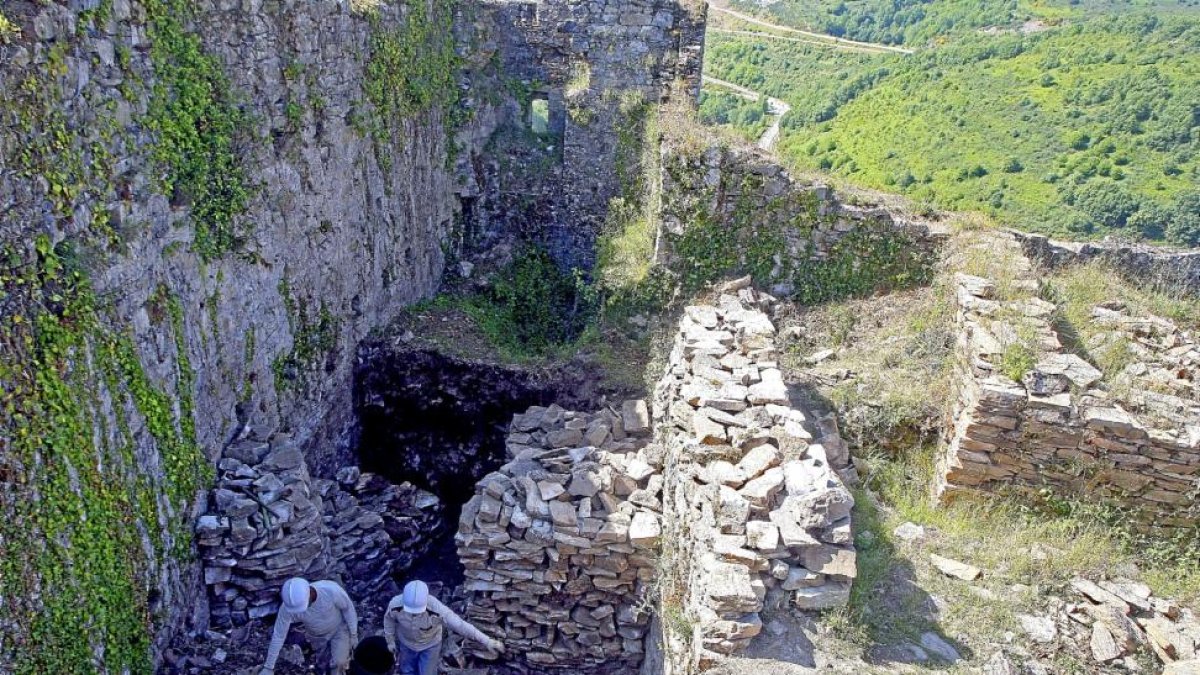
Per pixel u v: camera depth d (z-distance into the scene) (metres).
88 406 6.02
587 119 14.14
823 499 6.07
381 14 10.93
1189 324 10.15
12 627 5.35
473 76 14.05
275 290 8.92
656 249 11.58
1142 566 7.26
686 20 13.63
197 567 7.48
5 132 5.31
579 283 13.42
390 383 11.67
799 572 5.90
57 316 5.75
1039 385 7.48
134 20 6.59
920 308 10.31
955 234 10.83
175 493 7.14
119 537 6.36
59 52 5.74
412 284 12.88
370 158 11.09
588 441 9.32
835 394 9.09
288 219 9.08
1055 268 10.94
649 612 7.75
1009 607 6.52
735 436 6.93
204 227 7.59
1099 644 6.24
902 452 8.78
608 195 14.40
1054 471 7.54
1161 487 7.35
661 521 7.85
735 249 11.30
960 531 7.43
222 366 7.96
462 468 11.83
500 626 8.34
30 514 5.49
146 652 6.71
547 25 14.37
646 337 11.52
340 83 10.02
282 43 8.70
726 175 11.05
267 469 8.05
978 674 5.77
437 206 13.60
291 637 7.61
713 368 8.05
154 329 6.85
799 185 10.95
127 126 6.54
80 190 5.98
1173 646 6.19
